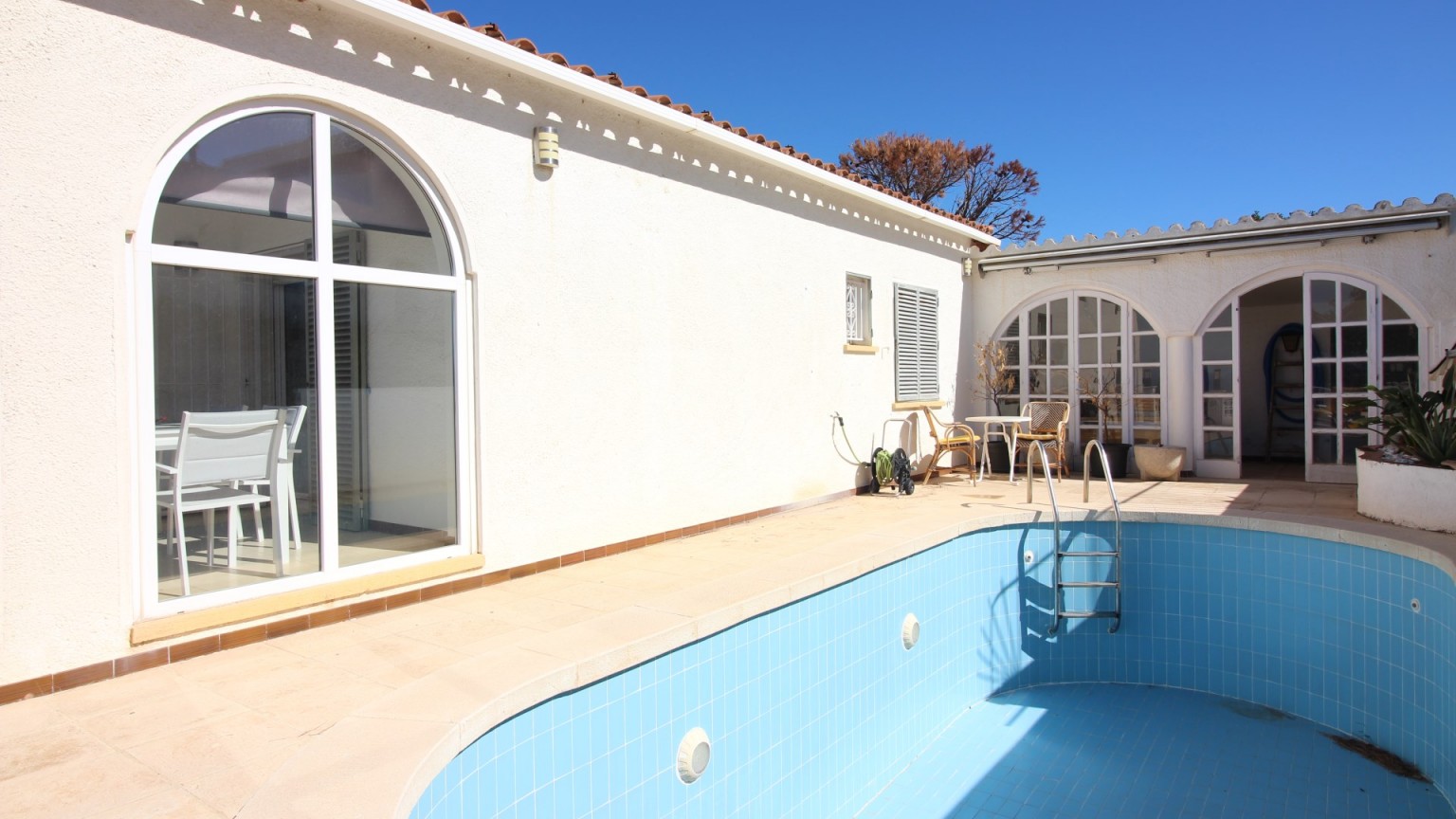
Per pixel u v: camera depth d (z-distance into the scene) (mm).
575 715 3662
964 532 6992
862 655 5715
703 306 7418
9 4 3465
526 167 5785
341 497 4836
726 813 4527
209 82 4137
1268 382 14008
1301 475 11148
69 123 3650
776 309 8344
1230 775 5590
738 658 4645
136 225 3867
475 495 5469
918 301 10906
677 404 7121
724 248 7664
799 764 5090
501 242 5605
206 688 3658
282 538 4594
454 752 2912
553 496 5980
